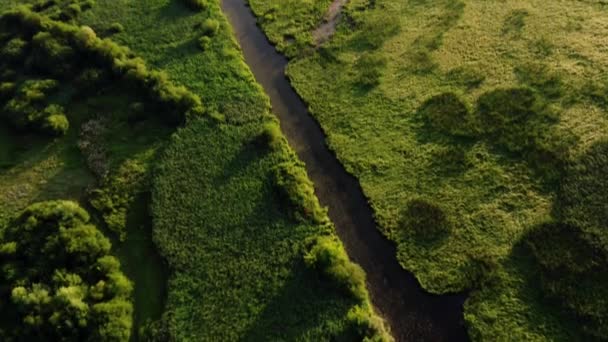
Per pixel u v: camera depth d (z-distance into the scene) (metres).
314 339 33.22
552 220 36.16
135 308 36.53
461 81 47.00
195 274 37.56
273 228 39.28
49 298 34.94
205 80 52.16
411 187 40.38
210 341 34.25
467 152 41.59
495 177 39.53
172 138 46.66
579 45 47.47
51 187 44.72
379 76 49.38
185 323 35.19
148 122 48.56
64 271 36.88
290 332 33.75
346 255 37.28
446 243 36.69
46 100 50.44
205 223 40.34
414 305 34.44
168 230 40.25
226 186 42.56
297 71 51.91
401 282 35.62
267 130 44.97
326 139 45.12
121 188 43.75
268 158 44.06
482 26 51.84
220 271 37.47
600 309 31.58
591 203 36.28
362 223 39.22
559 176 38.41
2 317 35.47
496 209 37.78
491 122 42.94
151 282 37.91
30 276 36.59
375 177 41.62
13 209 43.25
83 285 36.53
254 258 37.81
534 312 32.53
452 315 33.66
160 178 43.78
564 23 49.94
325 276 35.50
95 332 33.91
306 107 48.59
